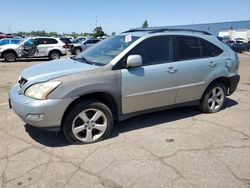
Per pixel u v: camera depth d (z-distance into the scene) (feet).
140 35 15.24
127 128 15.69
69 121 12.98
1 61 60.08
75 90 12.57
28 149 13.06
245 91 25.59
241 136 14.73
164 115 17.84
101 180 10.64
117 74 13.62
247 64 54.75
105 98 13.98
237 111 18.98
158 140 14.14
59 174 11.02
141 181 10.61
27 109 12.25
